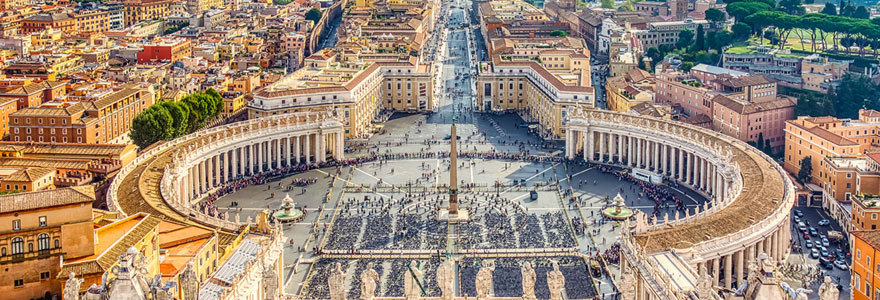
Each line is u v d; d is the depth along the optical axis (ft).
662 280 575.79
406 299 514.68
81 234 517.55
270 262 649.61
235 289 556.92
